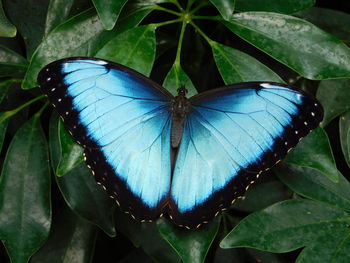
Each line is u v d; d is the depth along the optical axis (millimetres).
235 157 461
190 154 467
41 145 481
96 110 457
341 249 458
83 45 463
